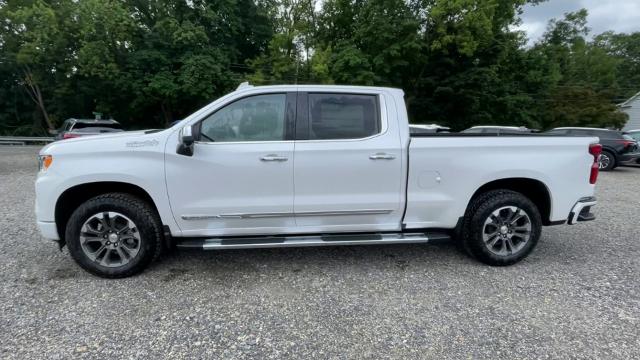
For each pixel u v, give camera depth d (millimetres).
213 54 22078
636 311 3041
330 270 3834
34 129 30938
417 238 3750
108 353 2459
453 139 3781
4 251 4242
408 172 3711
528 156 3832
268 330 2746
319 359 2422
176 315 2939
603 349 2537
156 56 21250
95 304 3088
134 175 3414
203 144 3506
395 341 2621
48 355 2426
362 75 19922
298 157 3562
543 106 28609
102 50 21359
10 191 7918
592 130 13852
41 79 27031
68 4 22906
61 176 3383
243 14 26578
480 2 20781
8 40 25516
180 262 4016
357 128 3717
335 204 3658
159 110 27719
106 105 25031
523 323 2857
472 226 3861
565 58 38656
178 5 22766
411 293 3334
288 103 3658
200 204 3537
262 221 3670
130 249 3566
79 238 3467
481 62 24000
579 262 4086
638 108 31922
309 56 24109
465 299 3229
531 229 3881
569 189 3916
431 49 21969
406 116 3818
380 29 20406
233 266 3922
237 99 3615
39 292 3283
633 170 13859
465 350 2525
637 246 4617
